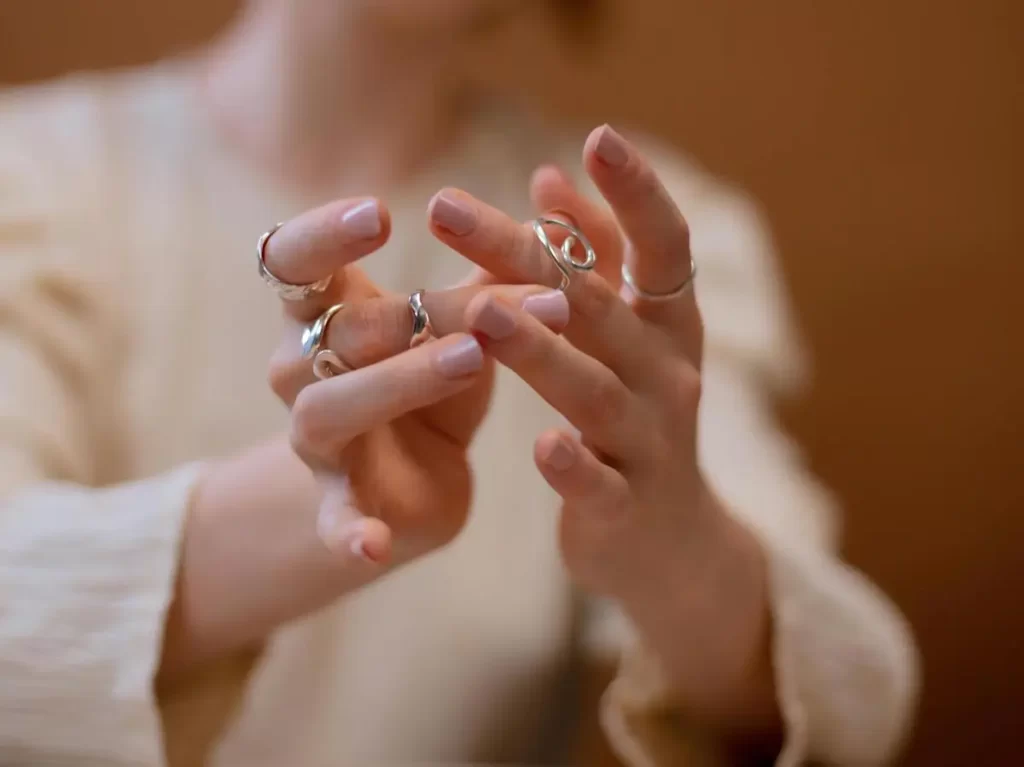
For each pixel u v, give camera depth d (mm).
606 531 399
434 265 707
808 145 1022
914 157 1026
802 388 883
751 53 1011
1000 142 1024
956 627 1047
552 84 990
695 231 751
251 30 734
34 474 519
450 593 674
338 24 667
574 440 368
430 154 745
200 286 667
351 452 355
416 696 664
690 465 398
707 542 427
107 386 642
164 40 977
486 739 683
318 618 655
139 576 421
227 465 435
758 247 787
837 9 1010
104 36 969
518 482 701
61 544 432
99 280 639
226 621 422
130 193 681
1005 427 1044
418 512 373
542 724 706
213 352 664
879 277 1034
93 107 720
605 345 373
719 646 461
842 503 1043
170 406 650
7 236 606
